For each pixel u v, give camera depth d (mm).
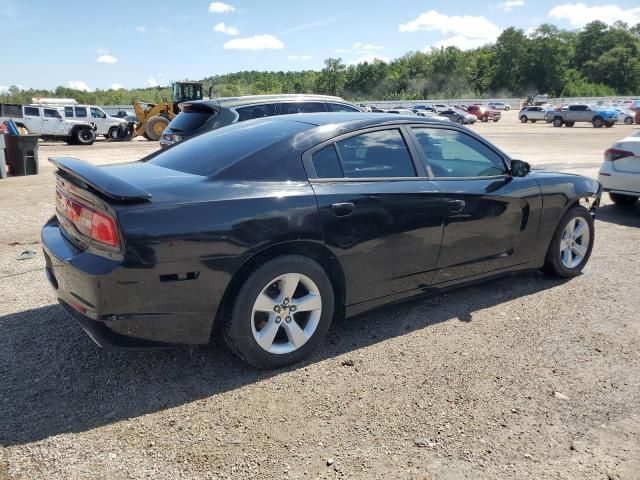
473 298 4660
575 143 22938
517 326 4090
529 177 4672
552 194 4730
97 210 2922
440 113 45375
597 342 3828
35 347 3625
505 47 124250
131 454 2568
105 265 2820
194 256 2967
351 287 3623
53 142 27172
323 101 9867
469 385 3230
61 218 3393
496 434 2758
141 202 2900
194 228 2953
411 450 2625
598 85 122750
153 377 3275
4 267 5391
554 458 2582
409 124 4043
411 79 123938
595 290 4883
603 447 2672
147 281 2881
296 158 3439
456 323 4133
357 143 3721
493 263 4441
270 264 3215
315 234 3330
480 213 4188
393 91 120812
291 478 2424
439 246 3986
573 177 5035
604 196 9883
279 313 3334
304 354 3467
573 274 5180
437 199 3896
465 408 2986
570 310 4406
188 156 3713
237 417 2881
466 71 126812
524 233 4590
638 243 6586
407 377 3320
